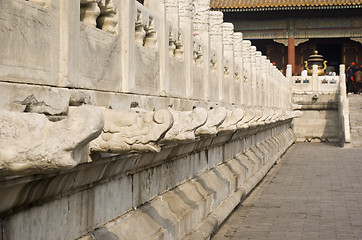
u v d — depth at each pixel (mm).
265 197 16375
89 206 6023
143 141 4941
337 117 40531
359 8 48469
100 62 6492
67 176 5098
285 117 27188
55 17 5375
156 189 8555
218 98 14273
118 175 6836
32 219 4812
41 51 5098
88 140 3748
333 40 55500
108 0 6758
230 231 11836
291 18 51688
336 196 16547
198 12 12742
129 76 7359
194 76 11656
